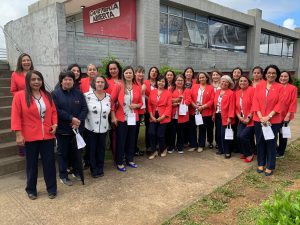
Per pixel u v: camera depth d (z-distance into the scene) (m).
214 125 6.51
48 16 7.23
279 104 4.77
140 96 5.23
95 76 4.99
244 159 5.79
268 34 19.95
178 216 3.54
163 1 10.98
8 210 3.72
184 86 6.18
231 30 15.72
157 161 5.65
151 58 10.30
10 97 6.43
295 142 7.04
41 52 7.75
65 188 4.38
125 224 3.39
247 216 3.51
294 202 1.89
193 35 13.08
